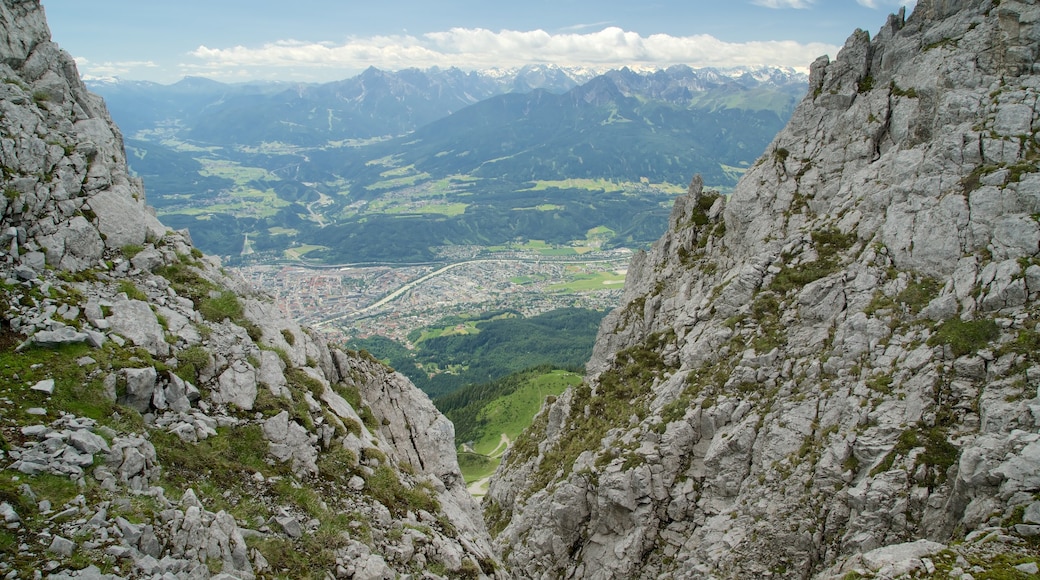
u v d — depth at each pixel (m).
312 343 46.94
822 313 62.41
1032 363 45.19
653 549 59.62
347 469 38.22
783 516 50.53
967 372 48.03
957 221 56.56
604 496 63.34
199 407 33.12
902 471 45.59
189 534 25.31
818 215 74.69
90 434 26.08
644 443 65.19
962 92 64.75
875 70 80.19
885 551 37.75
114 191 40.16
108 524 23.41
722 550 52.31
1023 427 41.72
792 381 59.34
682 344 78.62
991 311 50.31
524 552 70.69
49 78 42.16
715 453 59.69
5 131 35.38
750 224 82.00
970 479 40.09
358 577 31.08
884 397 50.69
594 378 88.69
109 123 48.53
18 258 32.75
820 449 52.19
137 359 31.25
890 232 61.66
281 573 28.47
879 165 69.94
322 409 40.00
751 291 71.69
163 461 29.00
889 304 56.91
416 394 55.94
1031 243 51.31
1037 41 64.25
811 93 85.06
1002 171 55.88
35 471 23.78
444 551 37.75
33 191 35.00
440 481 49.22
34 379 27.67
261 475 32.59
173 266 40.47
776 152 84.38
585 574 63.19
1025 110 59.38
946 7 73.69
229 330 38.62
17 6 41.94
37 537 21.64
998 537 35.88
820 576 44.47
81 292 33.56
